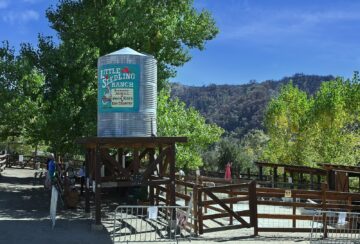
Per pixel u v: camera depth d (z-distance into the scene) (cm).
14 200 2067
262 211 2131
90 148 1805
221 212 1694
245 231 1509
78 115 2467
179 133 2812
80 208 1931
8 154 4175
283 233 1491
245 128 17200
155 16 2491
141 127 1530
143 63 1552
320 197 1491
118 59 1534
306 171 3069
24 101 2531
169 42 2528
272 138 4288
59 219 1603
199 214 1412
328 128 3688
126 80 1527
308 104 4191
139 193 2103
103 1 2564
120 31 2430
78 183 2923
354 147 3709
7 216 1633
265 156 4356
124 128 1518
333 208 1488
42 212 1759
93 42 2566
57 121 2420
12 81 2577
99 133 1555
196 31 2639
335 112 3622
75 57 2469
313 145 3912
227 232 1478
